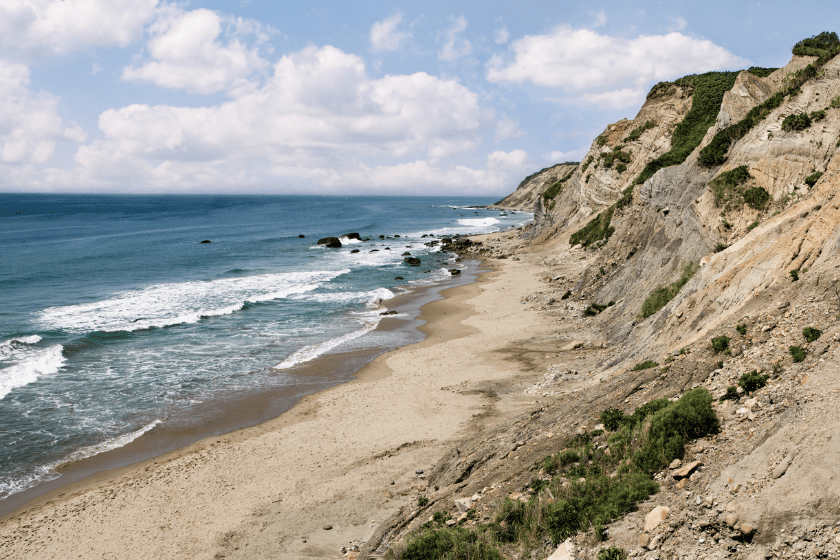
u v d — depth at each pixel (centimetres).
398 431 2022
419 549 1084
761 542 768
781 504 780
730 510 822
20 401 2414
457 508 1262
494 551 1011
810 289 1367
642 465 1098
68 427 2173
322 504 1558
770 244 1855
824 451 812
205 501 1620
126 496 1666
